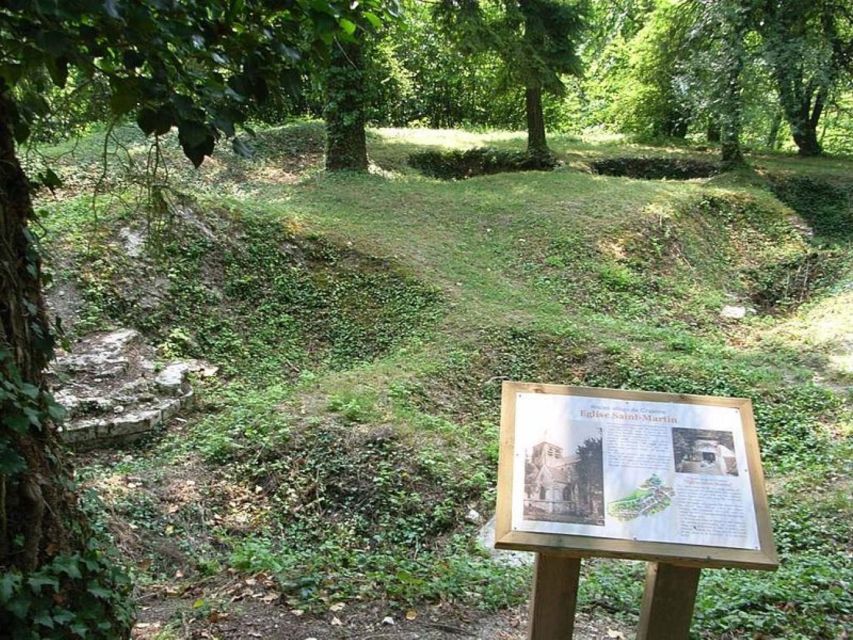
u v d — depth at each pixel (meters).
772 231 17.34
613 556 3.10
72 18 2.10
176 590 4.80
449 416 8.95
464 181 18.12
